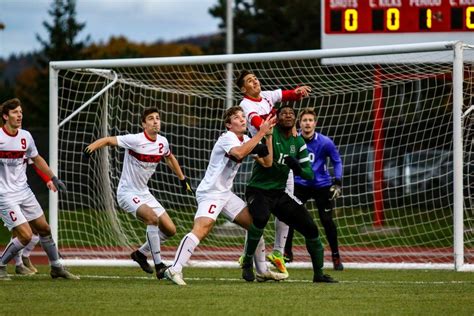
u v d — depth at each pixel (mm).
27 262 28922
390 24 43219
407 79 38219
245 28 100438
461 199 30188
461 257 30312
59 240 39094
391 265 31578
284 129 24328
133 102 38906
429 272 29969
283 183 24516
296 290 22516
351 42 43531
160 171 43781
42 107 98688
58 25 104250
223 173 24141
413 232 44156
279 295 21375
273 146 24188
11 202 24922
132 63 33719
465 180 38406
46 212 60750
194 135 41500
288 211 24516
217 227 42906
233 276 28609
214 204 24250
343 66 41000
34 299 20578
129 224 39375
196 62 33125
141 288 23000
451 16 42781
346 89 38031
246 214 24547
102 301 20188
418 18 43031
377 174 41938
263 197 24375
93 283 24672
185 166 41562
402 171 50250
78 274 29344
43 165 25953
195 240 24125
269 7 98500
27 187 25484
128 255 36844
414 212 49500
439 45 30516
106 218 37250
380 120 41500
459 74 30141
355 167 50562
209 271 30641
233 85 41750
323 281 25094
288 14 97812
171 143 45156
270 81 42031
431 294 21750
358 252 38531
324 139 30219
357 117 50000
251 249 24922
